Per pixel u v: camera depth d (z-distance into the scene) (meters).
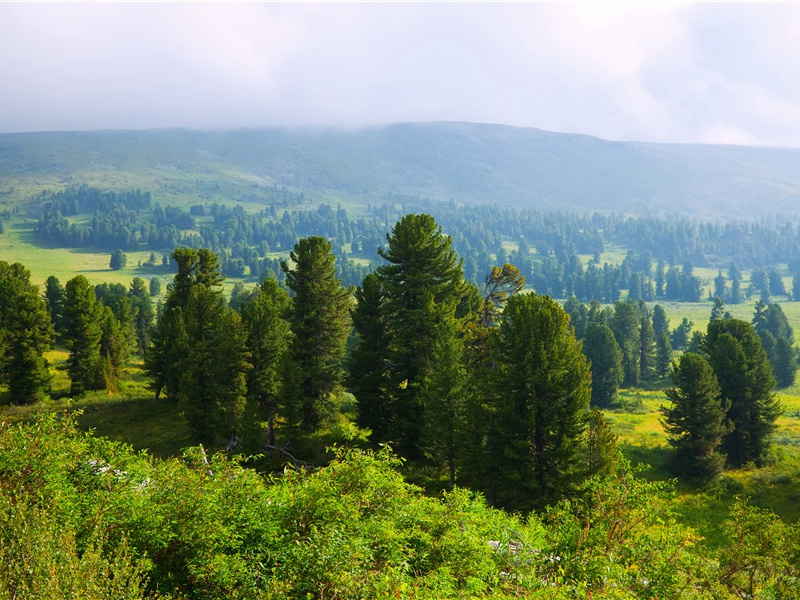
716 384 54.72
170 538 11.77
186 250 72.75
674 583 14.89
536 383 36.31
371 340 49.69
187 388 52.47
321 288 54.28
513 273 56.56
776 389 127.00
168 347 71.81
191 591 11.45
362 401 48.12
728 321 62.72
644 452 59.56
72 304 80.62
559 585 13.25
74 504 12.03
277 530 12.69
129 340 121.56
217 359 51.00
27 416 66.94
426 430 41.19
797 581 17.38
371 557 12.35
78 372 80.50
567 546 15.91
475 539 15.06
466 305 61.81
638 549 15.91
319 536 11.98
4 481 12.20
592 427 37.53
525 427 36.31
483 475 37.44
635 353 129.75
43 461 12.84
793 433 70.56
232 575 11.23
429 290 48.50
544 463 36.44
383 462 15.70
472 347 49.81
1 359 74.25
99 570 9.30
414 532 14.80
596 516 17.41
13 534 9.38
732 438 57.91
